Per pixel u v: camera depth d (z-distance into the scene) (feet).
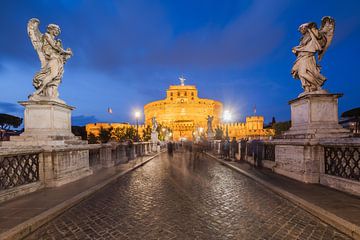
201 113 384.88
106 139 134.92
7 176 21.16
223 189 26.27
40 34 32.78
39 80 31.50
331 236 13.57
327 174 24.98
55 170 26.25
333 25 31.01
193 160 65.21
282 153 33.19
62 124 33.04
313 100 29.25
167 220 16.48
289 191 22.53
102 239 13.62
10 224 14.55
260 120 304.09
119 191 25.70
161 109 388.57
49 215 16.47
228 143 64.08
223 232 14.35
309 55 30.78
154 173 39.65
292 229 14.61
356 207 17.22
